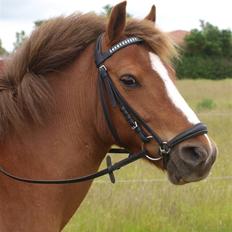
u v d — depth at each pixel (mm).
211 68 36375
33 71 3252
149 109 3094
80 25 3314
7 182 3143
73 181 3229
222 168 7371
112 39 3188
